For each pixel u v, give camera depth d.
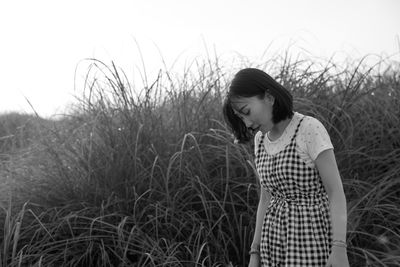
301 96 4.21
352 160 3.83
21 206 3.70
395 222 3.32
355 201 3.39
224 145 3.73
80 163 3.88
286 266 1.98
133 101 4.03
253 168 3.23
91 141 3.84
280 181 1.97
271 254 2.07
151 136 3.80
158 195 3.48
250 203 3.48
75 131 4.47
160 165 3.58
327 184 1.87
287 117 1.93
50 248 3.21
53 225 3.43
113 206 3.42
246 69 1.96
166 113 4.23
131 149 3.70
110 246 3.29
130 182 3.55
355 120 4.16
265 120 1.94
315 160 1.88
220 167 3.69
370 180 3.73
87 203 3.44
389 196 3.62
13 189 3.92
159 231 3.34
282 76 4.40
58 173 3.89
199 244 3.20
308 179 1.92
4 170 4.41
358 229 3.29
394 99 4.50
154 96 4.23
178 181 3.49
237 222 3.15
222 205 3.43
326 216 1.96
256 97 1.91
